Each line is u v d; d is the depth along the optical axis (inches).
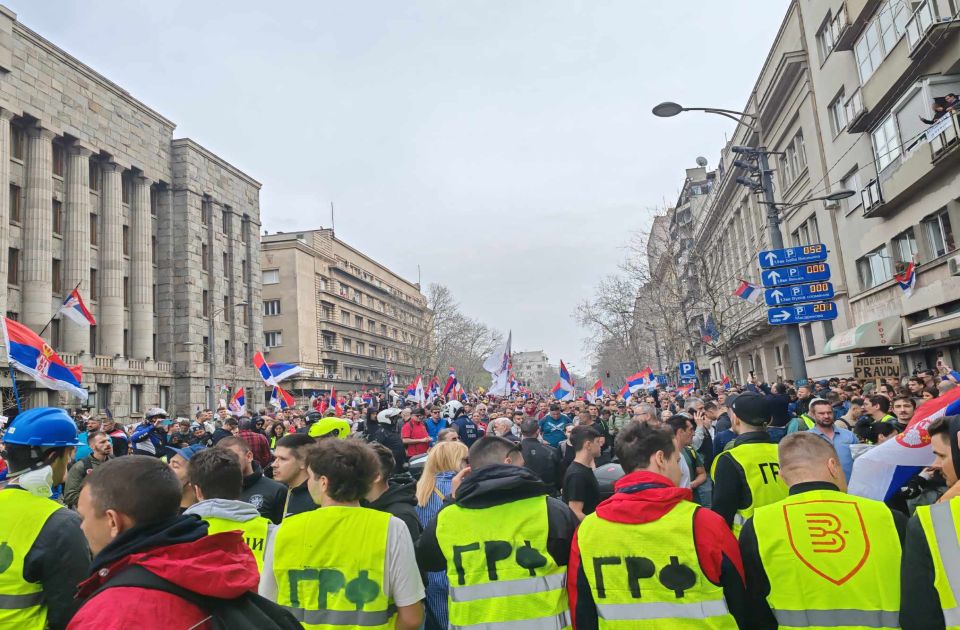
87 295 1428.4
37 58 1338.6
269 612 87.8
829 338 1136.2
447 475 212.4
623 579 112.8
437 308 2891.2
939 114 661.9
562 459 397.7
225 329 1916.8
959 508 94.2
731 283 1705.2
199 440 498.0
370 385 3142.2
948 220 735.1
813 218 1152.2
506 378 1043.3
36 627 119.6
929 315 792.3
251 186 2117.4
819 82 1039.0
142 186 1653.5
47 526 123.6
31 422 137.6
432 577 169.6
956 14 644.1
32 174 1322.6
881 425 290.4
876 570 105.6
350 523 123.4
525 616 119.9
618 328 1899.6
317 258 2699.3
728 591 110.7
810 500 112.6
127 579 78.4
